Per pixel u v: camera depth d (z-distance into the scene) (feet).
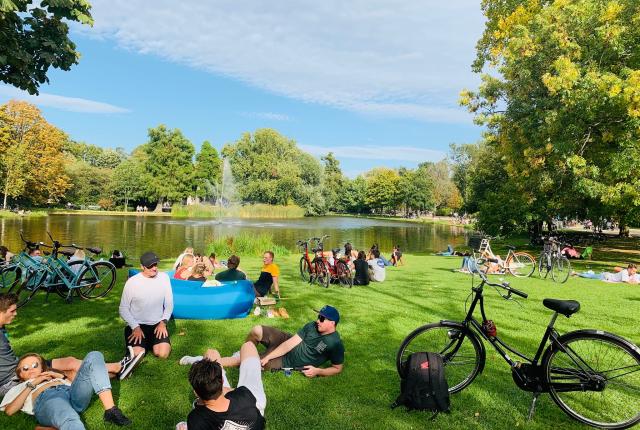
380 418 13.48
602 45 53.47
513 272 47.83
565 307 13.62
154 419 13.07
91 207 264.72
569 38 56.18
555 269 44.60
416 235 147.64
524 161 66.90
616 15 52.70
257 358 13.51
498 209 104.78
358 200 388.98
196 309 24.03
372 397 14.90
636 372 13.21
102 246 83.20
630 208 60.03
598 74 51.39
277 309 26.94
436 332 15.52
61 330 21.80
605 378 13.35
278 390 15.25
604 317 27.02
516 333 22.89
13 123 179.63
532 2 67.67
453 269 52.80
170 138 269.03
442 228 199.62
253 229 136.15
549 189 70.18
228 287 24.68
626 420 13.20
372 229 170.40
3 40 27.61
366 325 24.07
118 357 18.08
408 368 14.26
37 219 156.35
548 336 14.12
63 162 214.69
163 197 266.98
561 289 38.06
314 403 14.37
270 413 13.60
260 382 13.01
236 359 16.63
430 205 313.73
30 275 27.61
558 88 53.11
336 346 16.52
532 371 14.17
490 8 80.02
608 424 13.12
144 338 17.89
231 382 15.55
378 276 40.42
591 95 51.26
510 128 68.90
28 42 29.32
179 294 24.00
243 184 258.16
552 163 61.98
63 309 26.43
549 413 14.12
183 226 138.31
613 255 78.18
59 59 31.07
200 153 294.05
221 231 122.42
